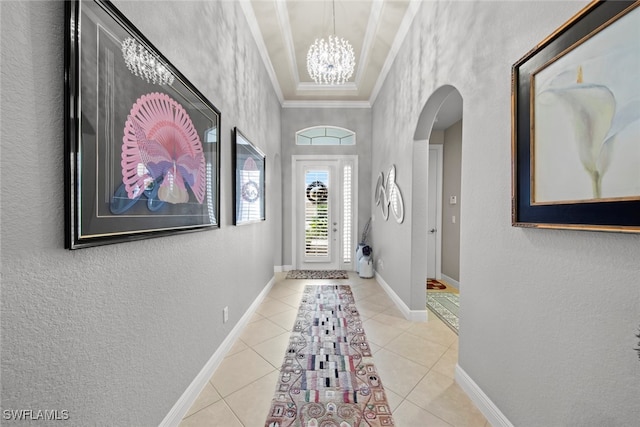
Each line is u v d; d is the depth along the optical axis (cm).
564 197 89
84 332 81
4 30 60
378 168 392
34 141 67
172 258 127
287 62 331
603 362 80
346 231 460
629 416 74
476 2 142
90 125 80
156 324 116
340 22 269
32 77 66
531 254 106
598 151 78
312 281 391
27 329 66
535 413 105
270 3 236
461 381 158
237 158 212
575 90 84
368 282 385
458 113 344
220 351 183
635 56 68
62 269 74
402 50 273
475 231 145
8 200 62
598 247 81
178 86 127
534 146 101
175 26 129
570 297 90
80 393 80
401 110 278
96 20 81
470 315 150
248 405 144
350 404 145
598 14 77
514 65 109
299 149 451
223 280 190
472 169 147
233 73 209
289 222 455
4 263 61
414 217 251
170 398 126
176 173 126
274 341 213
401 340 216
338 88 410
